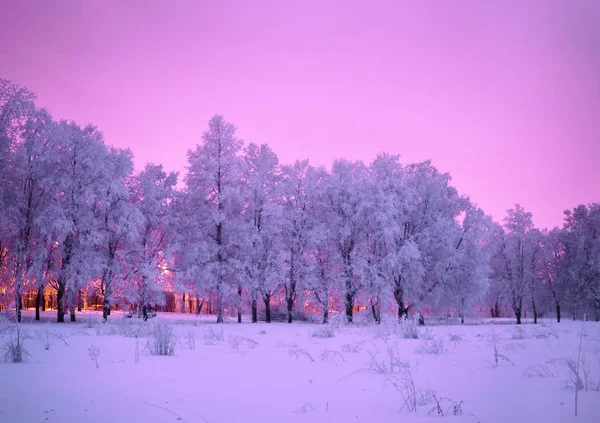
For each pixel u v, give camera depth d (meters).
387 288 37.19
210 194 40.28
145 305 35.31
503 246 52.59
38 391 5.71
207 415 4.57
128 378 6.89
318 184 41.78
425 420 4.33
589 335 17.06
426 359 10.02
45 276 32.50
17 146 31.55
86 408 4.77
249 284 37.56
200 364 8.93
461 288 39.97
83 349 11.51
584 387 5.71
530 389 5.82
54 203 32.44
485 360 9.52
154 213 37.84
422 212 41.56
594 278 50.44
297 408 5.00
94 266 32.12
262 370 8.27
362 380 7.14
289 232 40.62
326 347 13.57
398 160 43.44
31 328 20.64
